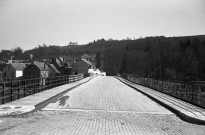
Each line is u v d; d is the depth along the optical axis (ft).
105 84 127.34
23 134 25.66
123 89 94.79
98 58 559.79
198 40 305.32
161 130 29.73
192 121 35.19
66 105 48.49
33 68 267.18
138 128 30.42
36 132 26.61
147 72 279.28
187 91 58.13
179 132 28.89
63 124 31.22
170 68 251.19
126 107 47.96
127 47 543.80
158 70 254.27
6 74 296.30
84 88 95.96
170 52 275.59
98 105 49.47
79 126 30.32
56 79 99.35
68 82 122.11
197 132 29.07
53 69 309.83
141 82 122.93
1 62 417.49
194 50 271.69
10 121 32.35
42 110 41.98
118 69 488.02
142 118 37.58
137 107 48.42
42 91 73.61
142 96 69.77
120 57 512.22
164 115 40.65
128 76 182.50
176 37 367.45
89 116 37.68
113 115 39.19
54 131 27.22
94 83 136.05
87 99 59.00
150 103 55.06
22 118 34.58
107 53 568.00
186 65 231.09
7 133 25.93
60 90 77.66
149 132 28.40
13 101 49.21
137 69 362.12
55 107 45.65
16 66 297.94
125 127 30.71
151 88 95.35
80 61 406.41
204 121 33.88
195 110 42.32
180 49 282.36
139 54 416.67
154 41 406.82
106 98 61.93
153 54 284.82
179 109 43.19
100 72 514.68
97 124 31.91
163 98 61.11
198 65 231.30
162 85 79.61
